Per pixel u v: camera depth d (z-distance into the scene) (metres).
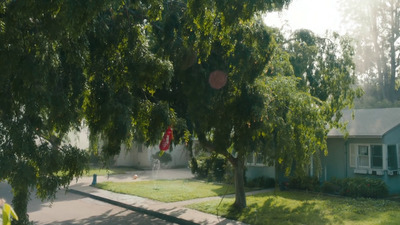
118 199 17.09
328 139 20.23
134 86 9.02
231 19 7.34
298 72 14.45
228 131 10.62
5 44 5.92
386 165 18.12
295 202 15.72
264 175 21.25
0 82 5.94
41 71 5.92
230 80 9.94
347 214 13.18
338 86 14.61
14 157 5.74
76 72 7.35
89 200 17.67
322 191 18.64
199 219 12.80
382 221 12.01
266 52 9.24
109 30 8.01
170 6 8.97
